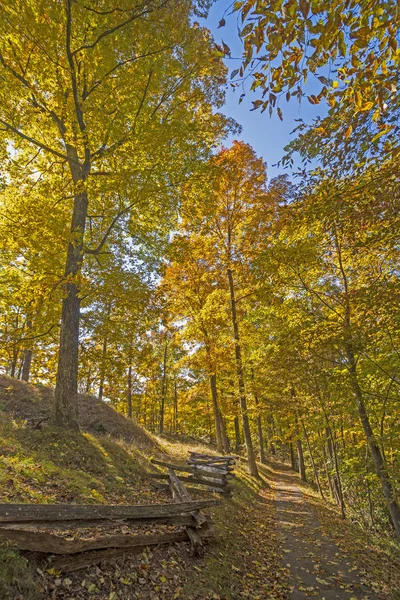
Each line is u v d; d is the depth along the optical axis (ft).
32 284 28.43
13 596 9.85
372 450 26.00
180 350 93.56
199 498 27.25
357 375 25.39
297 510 39.01
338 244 25.44
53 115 30.96
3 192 31.22
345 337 22.89
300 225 18.03
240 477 44.57
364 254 23.39
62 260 32.91
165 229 38.27
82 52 29.40
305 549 24.71
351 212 14.51
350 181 14.17
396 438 23.58
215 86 31.83
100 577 12.60
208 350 58.29
